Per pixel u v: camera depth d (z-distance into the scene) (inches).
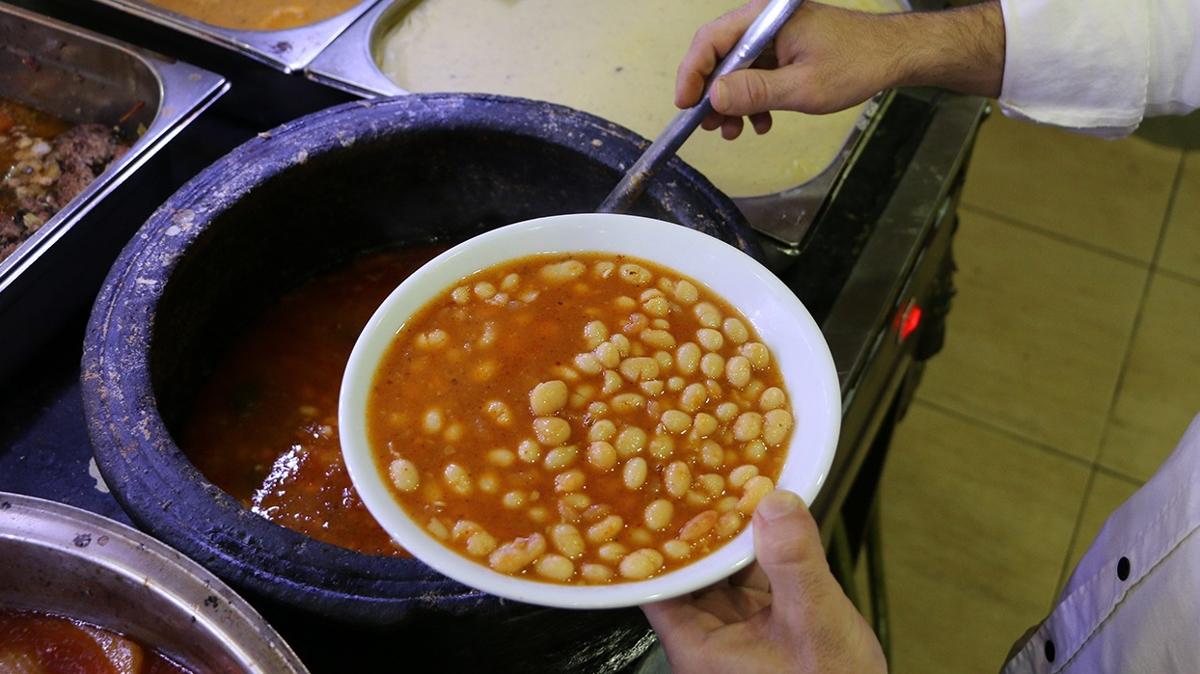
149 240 37.0
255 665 27.2
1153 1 42.4
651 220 32.3
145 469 30.6
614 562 25.9
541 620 29.6
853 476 52.6
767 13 38.4
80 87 52.1
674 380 29.8
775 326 30.4
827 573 25.9
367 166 42.0
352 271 45.8
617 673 36.5
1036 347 94.0
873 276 45.8
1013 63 43.6
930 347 70.7
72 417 41.1
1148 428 89.3
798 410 28.7
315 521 37.4
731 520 26.4
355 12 55.1
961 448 88.0
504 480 27.5
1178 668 38.7
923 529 83.7
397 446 27.8
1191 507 39.4
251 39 51.7
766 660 27.7
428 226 46.3
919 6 58.7
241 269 41.3
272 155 39.9
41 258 39.8
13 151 51.5
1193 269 100.1
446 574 24.7
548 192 43.5
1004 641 78.4
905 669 77.0
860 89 41.6
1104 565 44.6
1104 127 45.6
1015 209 103.7
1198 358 93.8
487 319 30.5
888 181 50.1
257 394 41.3
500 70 55.7
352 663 32.6
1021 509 84.9
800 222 44.9
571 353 30.1
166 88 47.3
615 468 28.0
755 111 39.3
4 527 30.1
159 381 37.6
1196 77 43.7
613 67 56.5
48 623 31.9
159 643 31.2
